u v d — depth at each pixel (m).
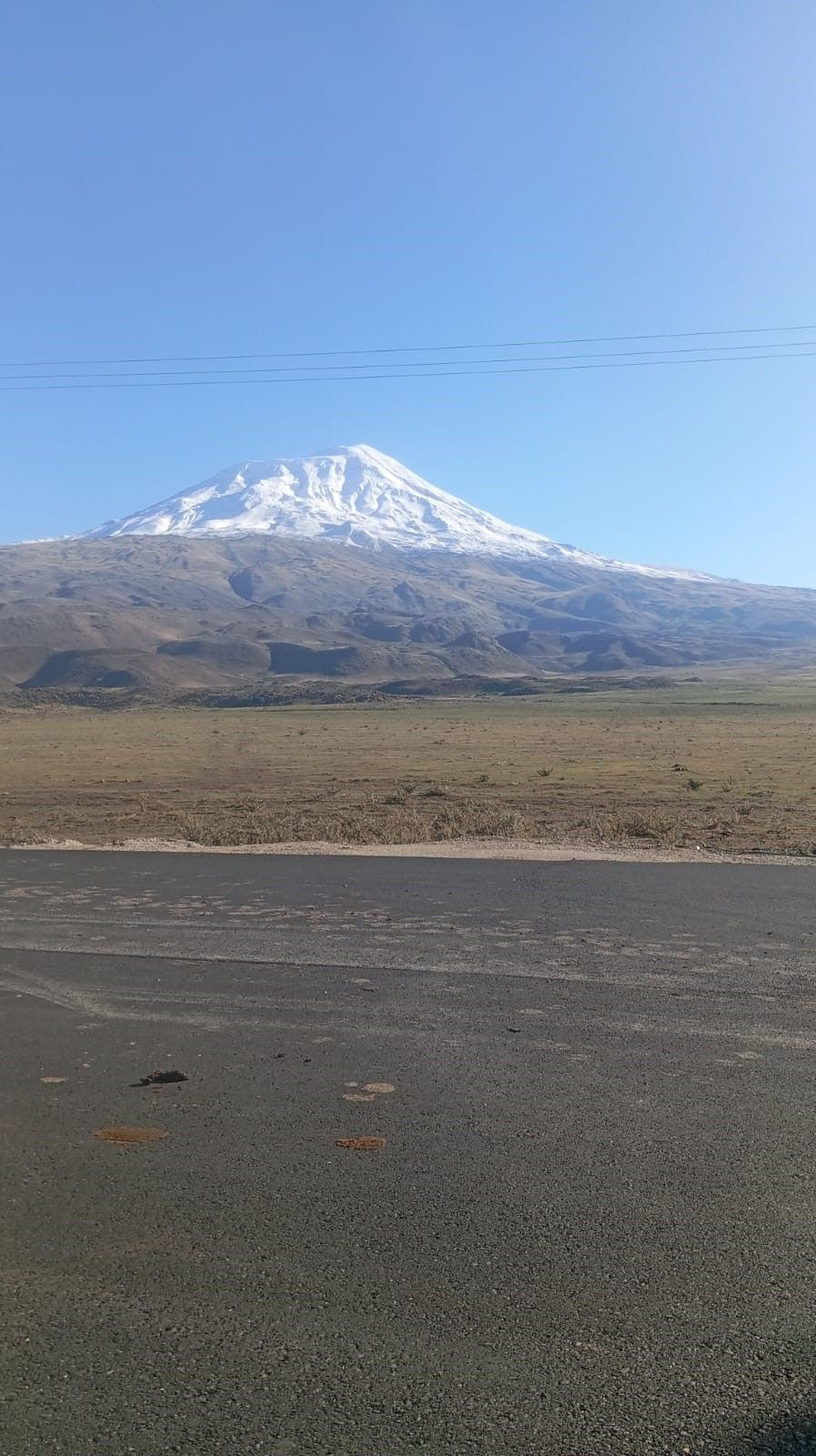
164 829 27.34
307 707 154.12
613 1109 6.71
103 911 13.74
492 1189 5.57
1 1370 4.07
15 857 19.30
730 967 10.40
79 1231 5.15
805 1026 8.47
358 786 40.09
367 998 9.39
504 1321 4.33
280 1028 8.53
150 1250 4.96
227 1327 4.32
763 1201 5.41
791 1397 3.85
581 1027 8.48
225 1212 5.33
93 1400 3.87
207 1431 3.69
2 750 64.56
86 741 73.81
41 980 10.21
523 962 10.70
